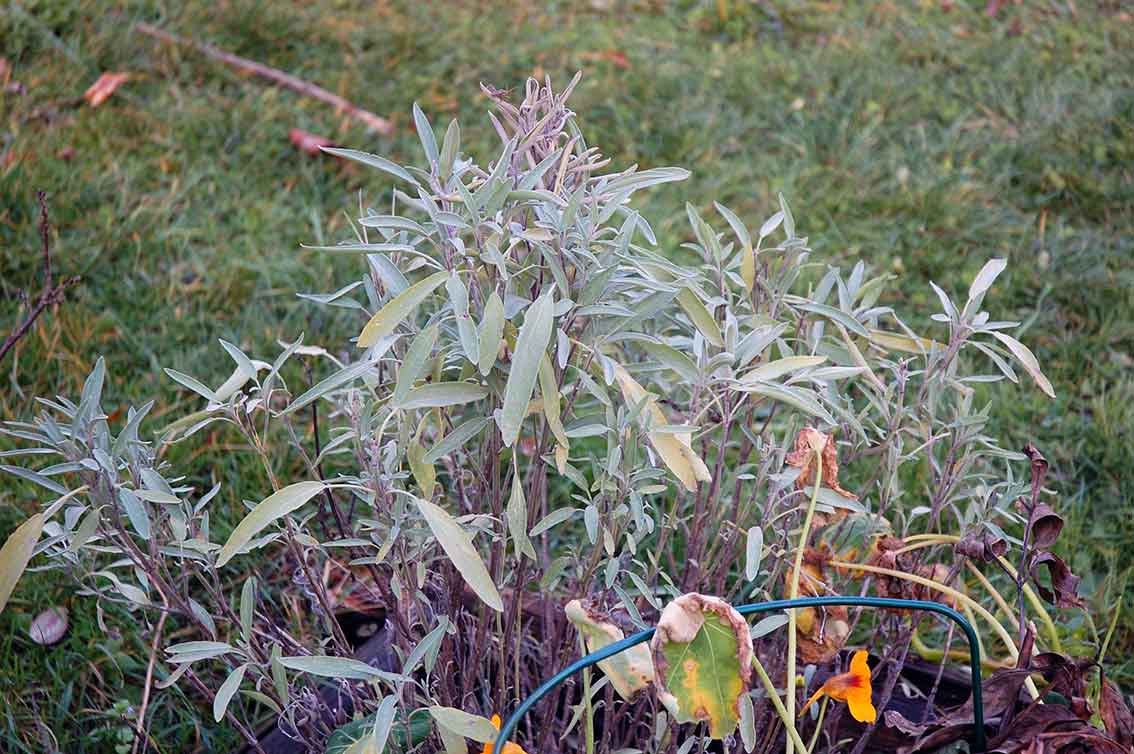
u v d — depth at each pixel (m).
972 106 4.38
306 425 2.70
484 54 4.50
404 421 1.47
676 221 3.64
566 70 4.50
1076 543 2.44
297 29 4.40
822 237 3.57
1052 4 5.26
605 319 1.47
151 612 2.08
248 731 1.68
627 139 4.03
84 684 2.06
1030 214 3.76
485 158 3.83
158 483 1.43
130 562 1.49
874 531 1.70
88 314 2.92
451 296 1.28
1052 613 2.26
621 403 1.67
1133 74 4.57
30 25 3.99
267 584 2.30
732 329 1.54
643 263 1.46
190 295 3.10
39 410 2.61
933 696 1.69
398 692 1.32
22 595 2.18
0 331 2.77
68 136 3.59
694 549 1.66
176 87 3.94
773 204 3.76
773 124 4.27
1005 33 5.03
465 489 1.81
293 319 3.03
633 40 4.82
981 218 3.70
